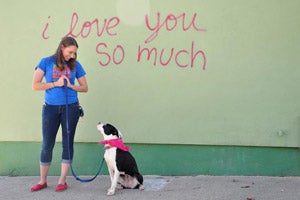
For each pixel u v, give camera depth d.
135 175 5.37
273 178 5.76
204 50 5.87
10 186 5.81
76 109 5.39
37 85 5.27
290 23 5.64
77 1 6.14
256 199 4.91
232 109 5.85
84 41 6.16
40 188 5.58
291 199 4.89
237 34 5.78
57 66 5.29
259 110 5.79
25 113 6.32
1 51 6.32
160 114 6.02
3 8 6.29
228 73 5.83
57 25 6.20
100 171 6.26
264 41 5.72
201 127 5.94
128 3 6.02
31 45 6.27
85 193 5.37
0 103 6.37
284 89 5.71
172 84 5.97
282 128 5.74
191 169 6.05
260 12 5.70
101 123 5.68
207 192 5.22
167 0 5.93
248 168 5.92
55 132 5.44
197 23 5.87
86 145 6.26
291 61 5.68
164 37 5.96
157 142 6.04
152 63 6.00
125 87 6.09
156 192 5.30
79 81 5.52
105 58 6.11
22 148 6.41
